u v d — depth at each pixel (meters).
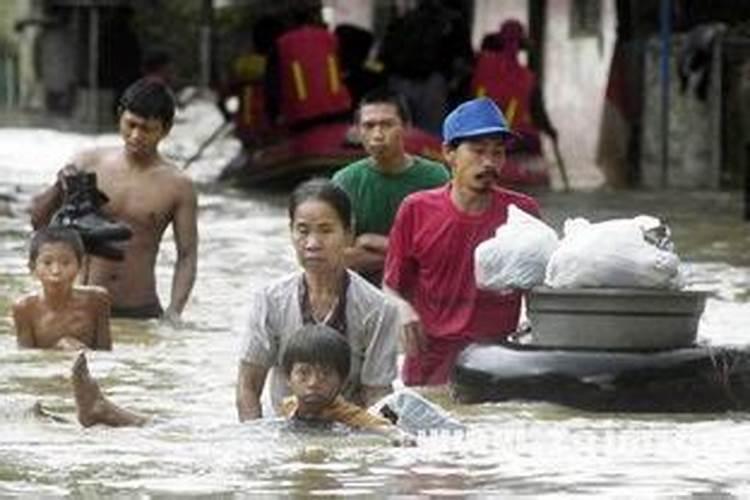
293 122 39.34
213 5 68.31
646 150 41.81
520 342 16.02
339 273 14.51
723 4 42.09
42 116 68.44
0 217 31.27
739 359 15.37
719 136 40.22
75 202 20.39
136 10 72.56
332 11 65.06
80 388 14.10
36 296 18.64
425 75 41.12
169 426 14.14
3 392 15.94
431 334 16.75
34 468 12.51
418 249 16.75
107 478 12.19
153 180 20.78
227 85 45.75
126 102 20.61
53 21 72.19
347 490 11.82
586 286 15.42
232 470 12.47
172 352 18.45
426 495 11.70
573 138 46.19
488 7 54.41
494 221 16.69
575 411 15.17
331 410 13.93
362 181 18.86
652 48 41.62
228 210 34.09
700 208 35.56
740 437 13.89
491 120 16.69
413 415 13.98
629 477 12.28
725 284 24.03
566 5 47.38
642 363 15.20
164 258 25.81
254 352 14.52
